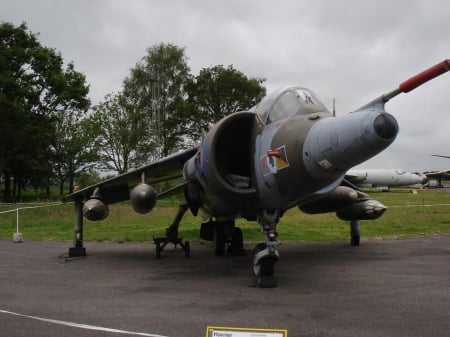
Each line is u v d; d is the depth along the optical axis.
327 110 7.10
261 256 6.84
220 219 10.44
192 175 9.47
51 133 39.28
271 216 7.62
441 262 9.09
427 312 5.27
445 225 16.94
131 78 46.50
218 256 10.79
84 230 17.66
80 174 46.62
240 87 47.47
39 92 35.62
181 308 5.61
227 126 7.70
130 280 7.70
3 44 34.19
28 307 5.76
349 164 5.48
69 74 36.94
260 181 7.23
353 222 11.85
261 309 5.48
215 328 3.85
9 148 33.97
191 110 45.31
